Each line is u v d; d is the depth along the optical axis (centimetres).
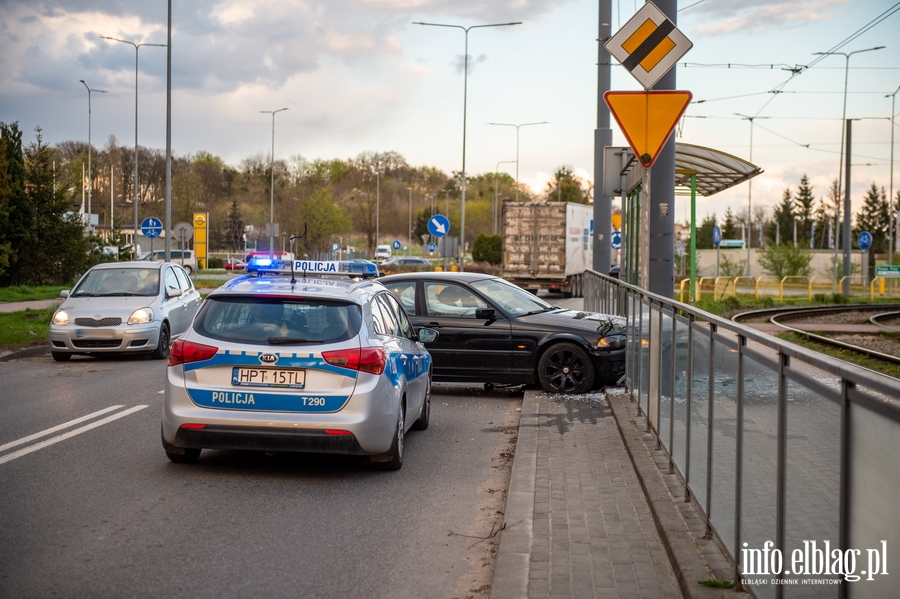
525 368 1158
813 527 329
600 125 2123
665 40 838
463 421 1012
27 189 3638
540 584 459
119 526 579
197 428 708
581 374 1145
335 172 10256
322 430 699
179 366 723
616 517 586
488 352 1167
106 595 454
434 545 550
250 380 710
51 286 3519
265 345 714
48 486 679
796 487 347
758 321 2723
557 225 3938
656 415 779
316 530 579
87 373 1409
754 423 409
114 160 9850
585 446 812
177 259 6894
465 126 4522
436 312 1201
